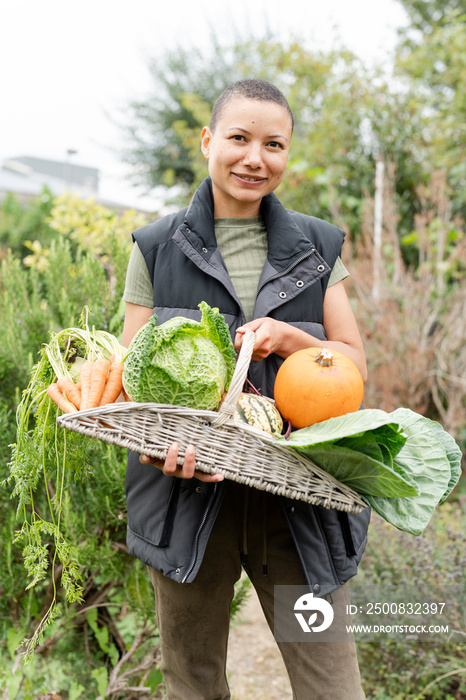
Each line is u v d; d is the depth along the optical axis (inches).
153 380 56.8
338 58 281.9
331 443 53.5
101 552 94.4
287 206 257.9
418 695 97.0
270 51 303.1
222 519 70.2
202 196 72.2
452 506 152.0
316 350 63.7
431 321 186.7
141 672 99.4
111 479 94.4
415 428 65.4
